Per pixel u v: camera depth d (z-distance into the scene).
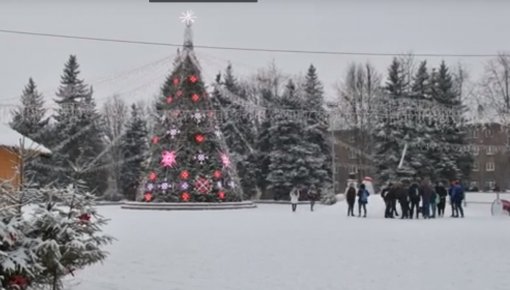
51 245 7.48
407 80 57.50
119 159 60.38
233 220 24.81
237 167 54.94
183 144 35.38
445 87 55.25
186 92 36.12
